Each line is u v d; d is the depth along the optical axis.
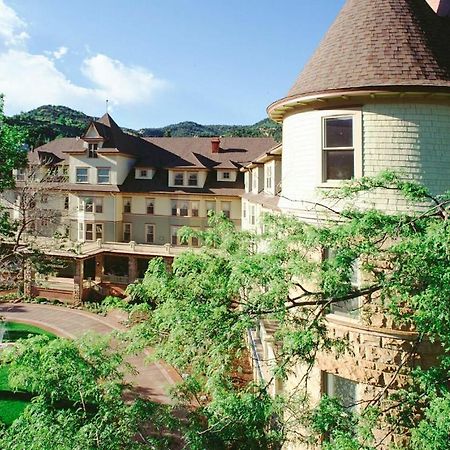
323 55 12.05
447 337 6.05
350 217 7.70
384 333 10.43
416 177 10.59
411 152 10.62
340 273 6.74
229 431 6.66
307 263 7.15
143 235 44.03
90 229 43.91
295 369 12.40
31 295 36.06
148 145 48.25
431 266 5.79
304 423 6.98
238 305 7.98
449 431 4.91
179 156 46.00
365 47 11.26
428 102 10.58
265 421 6.84
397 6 11.68
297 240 7.33
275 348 10.34
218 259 7.97
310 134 11.84
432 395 6.07
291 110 12.66
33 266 23.22
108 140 43.91
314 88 11.45
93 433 6.48
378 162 10.77
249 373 14.43
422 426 5.31
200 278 7.71
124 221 44.38
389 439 9.11
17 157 20.05
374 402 7.40
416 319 6.35
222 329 7.26
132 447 6.77
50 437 6.31
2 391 19.12
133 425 7.07
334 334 11.32
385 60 10.86
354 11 12.10
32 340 7.57
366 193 10.67
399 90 10.29
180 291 7.82
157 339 8.40
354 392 11.41
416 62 10.75
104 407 6.99
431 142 10.62
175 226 43.19
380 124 10.73
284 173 13.31
